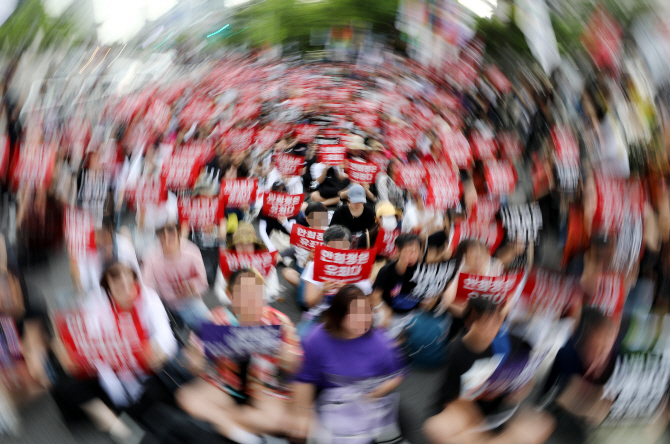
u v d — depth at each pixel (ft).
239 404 14.80
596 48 41.27
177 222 30.73
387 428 14.76
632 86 38.22
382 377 13.52
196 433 14.21
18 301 16.15
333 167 41.60
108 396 14.44
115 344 14.42
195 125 75.10
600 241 18.06
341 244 20.68
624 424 14.94
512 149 52.19
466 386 14.10
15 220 30.37
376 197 42.09
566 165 35.58
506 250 22.09
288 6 89.20
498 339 14.20
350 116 92.99
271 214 31.37
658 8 36.45
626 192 27.27
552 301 19.69
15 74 62.69
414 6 61.87
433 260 21.07
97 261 21.99
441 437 14.33
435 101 68.18
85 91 73.61
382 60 86.17
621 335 14.52
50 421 15.71
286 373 15.02
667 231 20.07
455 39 60.34
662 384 14.61
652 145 33.42
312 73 94.17
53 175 29.68
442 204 31.48
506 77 57.67
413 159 42.16
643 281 19.26
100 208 31.83
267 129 71.56
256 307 14.42
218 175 42.83
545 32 45.50
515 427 14.57
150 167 41.68
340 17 86.28
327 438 13.85
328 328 13.48
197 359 15.47
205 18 85.35
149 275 20.83
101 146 49.83
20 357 16.19
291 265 29.58
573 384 14.94
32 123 54.70
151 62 82.74
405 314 20.31
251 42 92.73
